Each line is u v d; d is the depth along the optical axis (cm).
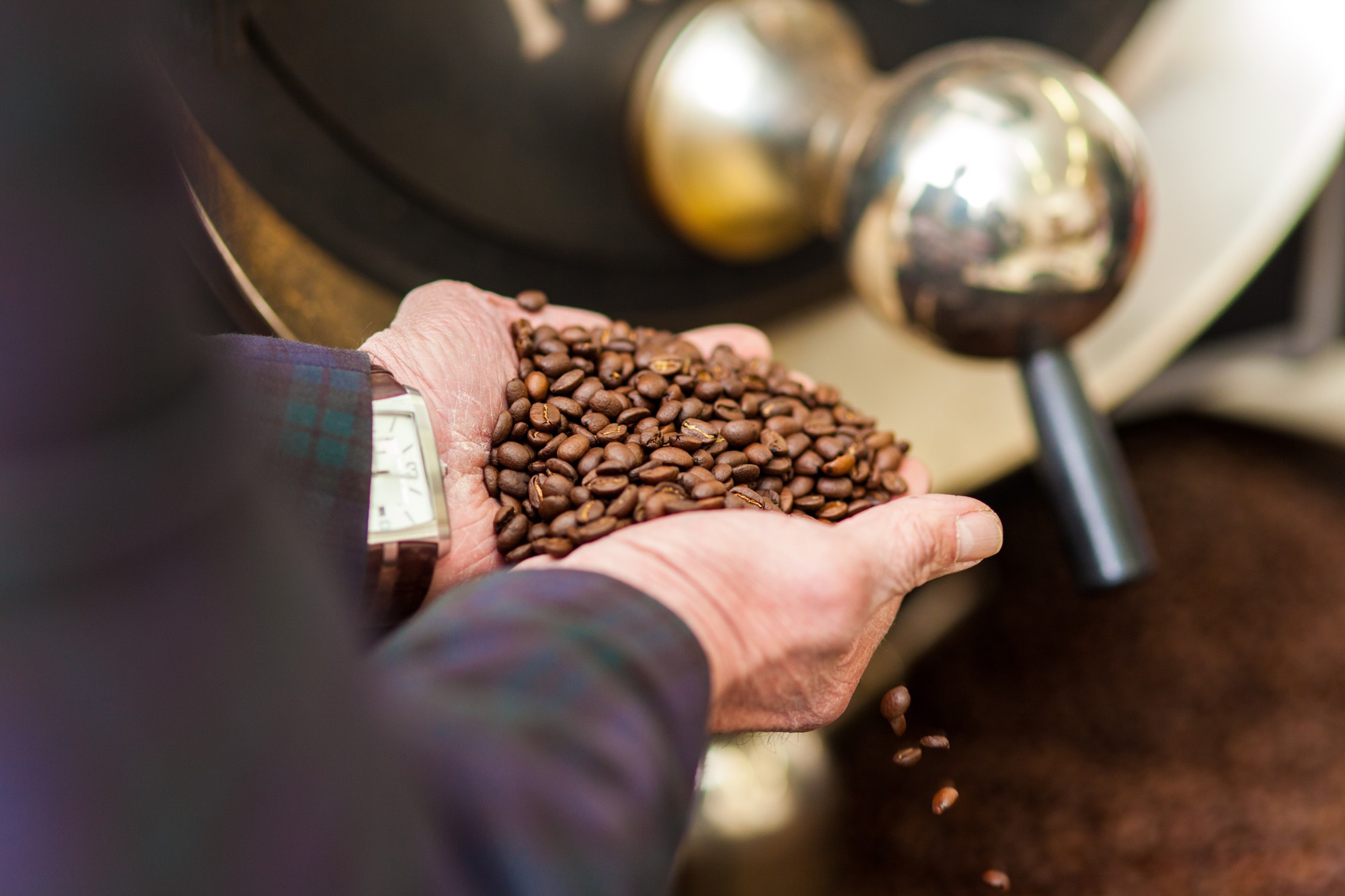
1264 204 100
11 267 21
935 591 102
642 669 42
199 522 24
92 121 21
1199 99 101
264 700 25
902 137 80
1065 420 82
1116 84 105
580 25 85
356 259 83
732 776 81
